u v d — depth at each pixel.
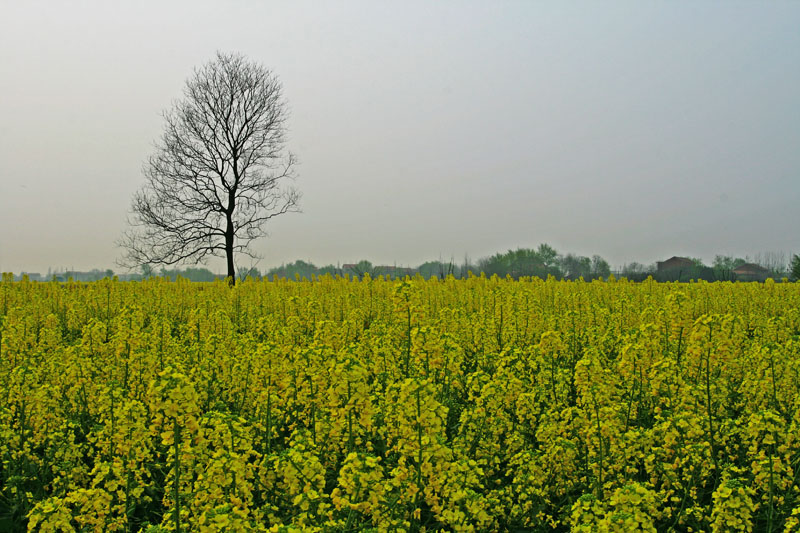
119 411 6.15
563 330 13.76
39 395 7.54
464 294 20.94
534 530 6.05
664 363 7.94
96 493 5.47
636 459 6.80
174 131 38.44
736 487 5.22
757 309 19.34
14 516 6.39
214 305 19.11
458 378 9.62
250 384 9.20
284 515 5.91
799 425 6.41
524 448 7.52
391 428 6.75
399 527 5.04
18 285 23.03
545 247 56.62
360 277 29.48
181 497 5.56
